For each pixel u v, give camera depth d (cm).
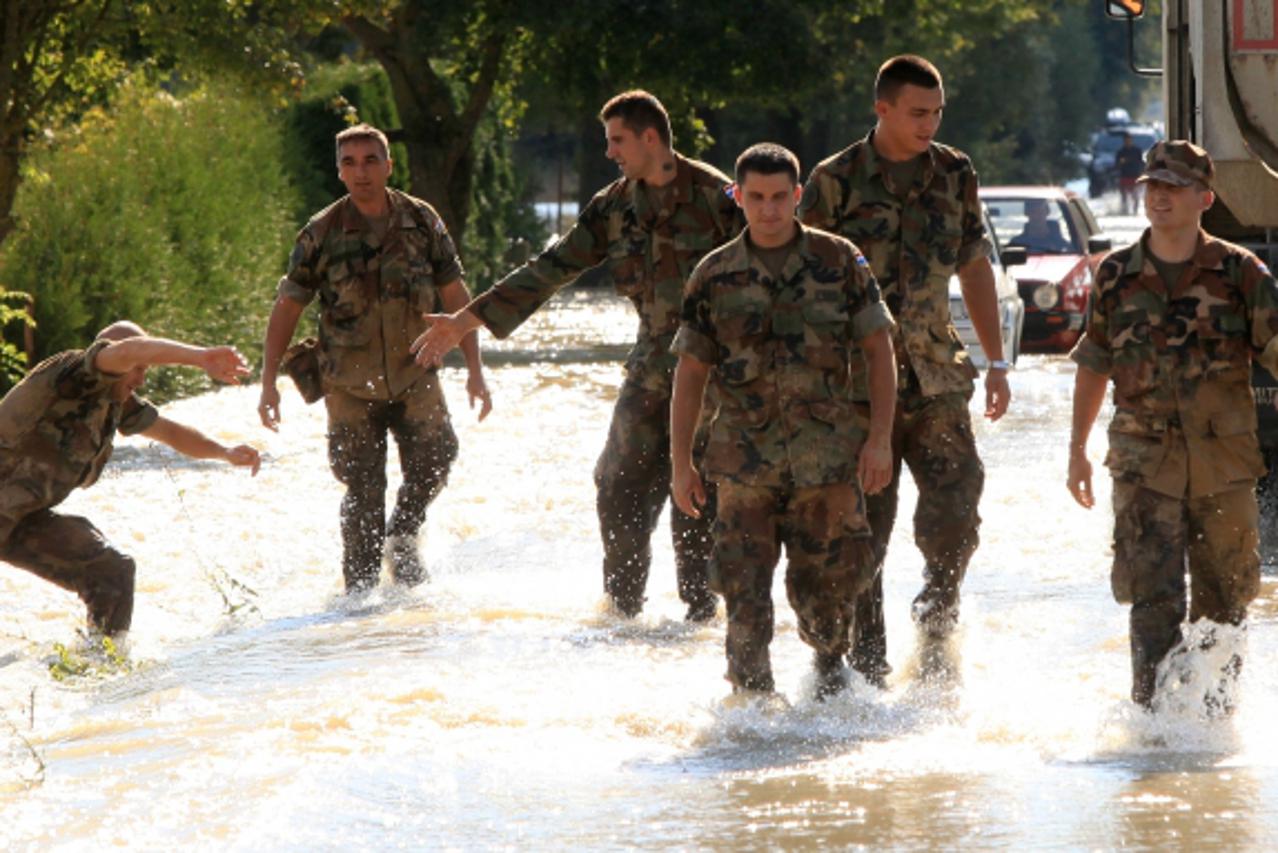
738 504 1902
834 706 1894
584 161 12356
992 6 13338
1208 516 1847
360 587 2705
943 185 2062
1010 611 2384
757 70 8919
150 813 1584
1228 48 2936
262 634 2408
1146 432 1844
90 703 2066
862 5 9825
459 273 2772
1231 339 1830
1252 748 1739
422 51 8344
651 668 2123
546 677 2081
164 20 5369
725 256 1886
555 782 1655
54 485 2325
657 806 1570
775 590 2584
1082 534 2959
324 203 7975
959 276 2125
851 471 1886
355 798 1609
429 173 8556
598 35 8806
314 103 8262
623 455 2441
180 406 5188
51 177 5612
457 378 6056
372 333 2700
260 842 1491
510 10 8350
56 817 1581
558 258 2373
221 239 6450
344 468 2727
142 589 2717
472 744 1794
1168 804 1534
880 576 2048
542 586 2695
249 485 3691
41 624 2495
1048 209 6775
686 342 1889
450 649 2253
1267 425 2794
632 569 2462
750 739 1805
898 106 2030
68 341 5409
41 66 5547
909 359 2041
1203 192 1820
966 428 2055
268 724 1889
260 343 6544
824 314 1870
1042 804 1543
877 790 1603
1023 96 17825
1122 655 2127
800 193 1905
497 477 3762
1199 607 1894
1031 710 1886
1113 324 1856
